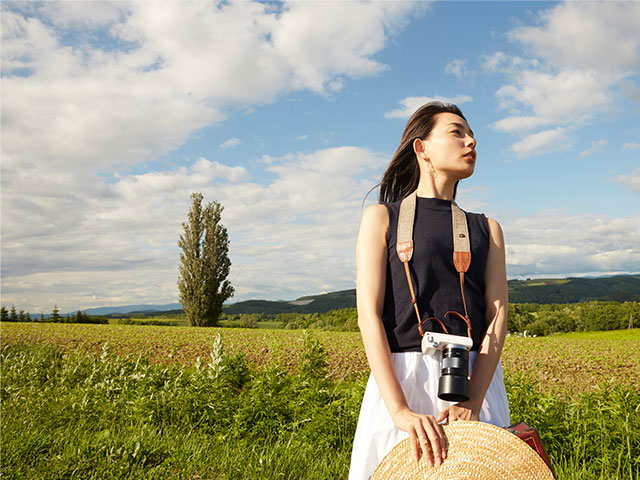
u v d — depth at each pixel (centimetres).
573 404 509
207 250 5591
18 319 6128
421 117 180
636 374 1401
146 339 2303
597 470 414
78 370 912
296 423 550
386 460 133
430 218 163
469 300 156
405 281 156
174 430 582
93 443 506
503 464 125
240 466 453
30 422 614
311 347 768
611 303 10000
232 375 727
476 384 146
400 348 154
